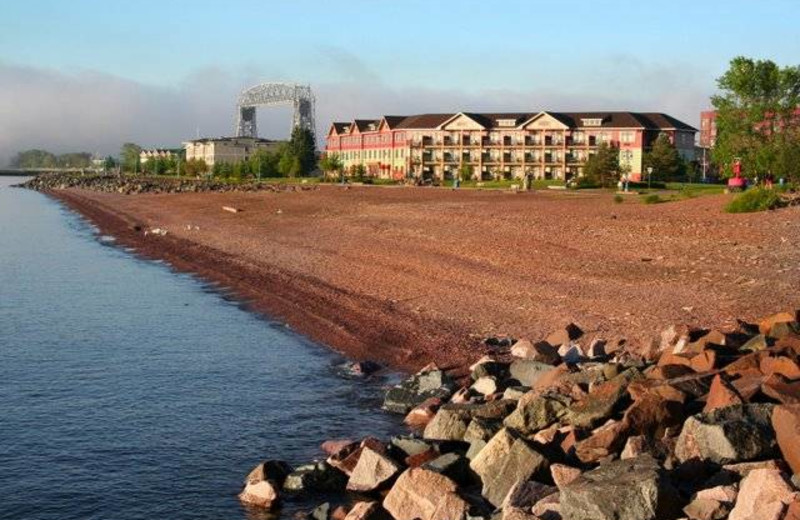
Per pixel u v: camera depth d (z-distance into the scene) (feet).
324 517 45.19
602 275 110.73
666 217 160.25
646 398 46.06
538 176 473.67
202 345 88.79
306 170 590.55
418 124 504.02
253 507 47.91
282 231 203.10
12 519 46.93
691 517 34.86
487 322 91.25
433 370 67.92
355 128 560.61
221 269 148.46
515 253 133.18
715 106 232.94
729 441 39.04
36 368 79.25
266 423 62.54
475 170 487.61
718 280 101.50
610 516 35.24
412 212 216.54
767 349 54.75
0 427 61.93
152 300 118.42
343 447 52.70
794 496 32.22
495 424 52.03
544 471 43.24
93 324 100.73
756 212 156.04
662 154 383.86
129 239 219.41
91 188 604.90
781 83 223.51
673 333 69.46
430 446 50.60
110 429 61.41
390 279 122.01
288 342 89.66
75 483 51.70
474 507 41.24
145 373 77.30
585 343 78.54
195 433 60.44
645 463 38.68
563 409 50.26
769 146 215.72
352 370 76.79
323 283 123.44
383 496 48.19
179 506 48.34
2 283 136.87
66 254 184.24
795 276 100.17
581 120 469.98
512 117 492.13
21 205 417.28
